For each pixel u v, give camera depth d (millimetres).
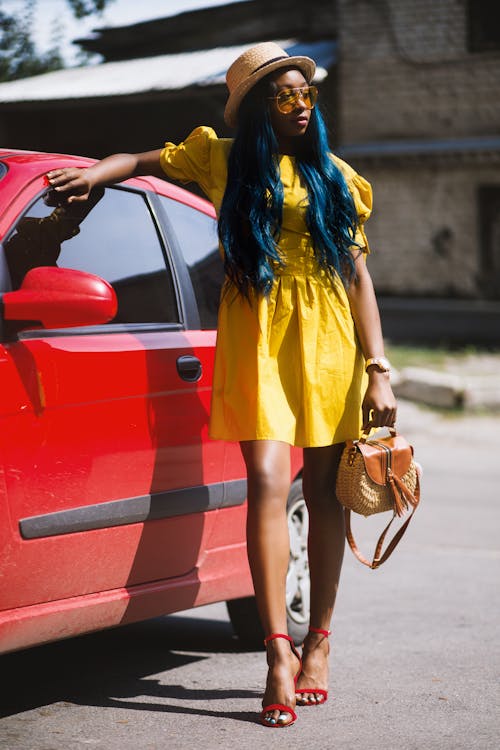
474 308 24594
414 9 25250
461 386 14539
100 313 3764
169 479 4352
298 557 5250
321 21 25891
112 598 4141
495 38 24891
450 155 25250
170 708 4320
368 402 4219
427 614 5973
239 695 4520
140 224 4602
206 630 5707
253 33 25156
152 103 21953
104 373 4074
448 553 7617
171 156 4293
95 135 22297
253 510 4043
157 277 4566
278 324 4102
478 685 4715
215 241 5020
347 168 4316
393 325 22000
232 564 4773
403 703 4445
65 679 4742
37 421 3807
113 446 4090
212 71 20188
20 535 3746
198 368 4523
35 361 3832
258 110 4109
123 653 5219
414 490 4363
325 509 4359
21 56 23797
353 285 4266
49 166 4230
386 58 25547
